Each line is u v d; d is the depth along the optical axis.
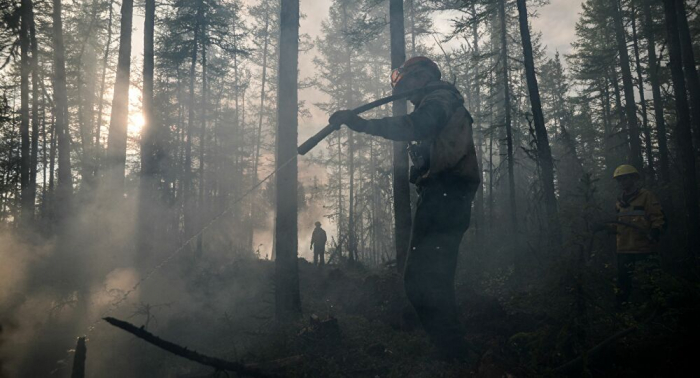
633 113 18.64
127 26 9.62
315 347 3.68
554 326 2.76
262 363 3.14
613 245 4.99
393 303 5.12
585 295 2.73
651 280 3.11
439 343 2.75
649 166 15.36
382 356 3.44
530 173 15.21
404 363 3.14
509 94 12.94
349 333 4.22
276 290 5.40
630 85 19.48
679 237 8.84
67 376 3.67
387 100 2.54
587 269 2.76
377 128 2.30
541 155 9.65
